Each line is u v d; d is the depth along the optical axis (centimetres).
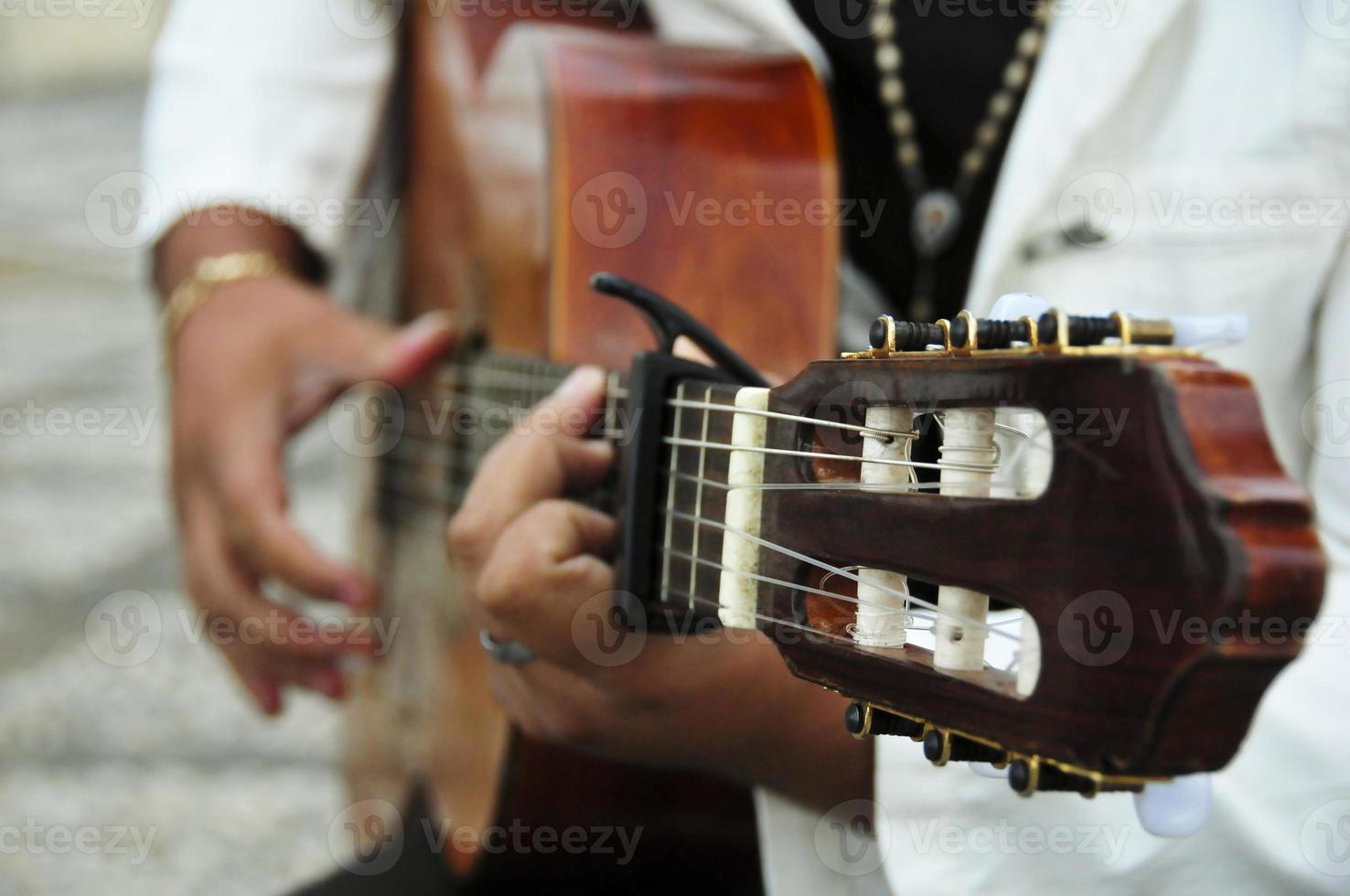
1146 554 62
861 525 81
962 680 73
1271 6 132
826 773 116
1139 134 137
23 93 1310
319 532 427
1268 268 130
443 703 188
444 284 208
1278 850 101
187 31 230
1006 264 144
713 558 97
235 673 217
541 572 105
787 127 154
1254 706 61
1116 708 63
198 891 255
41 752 314
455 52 198
